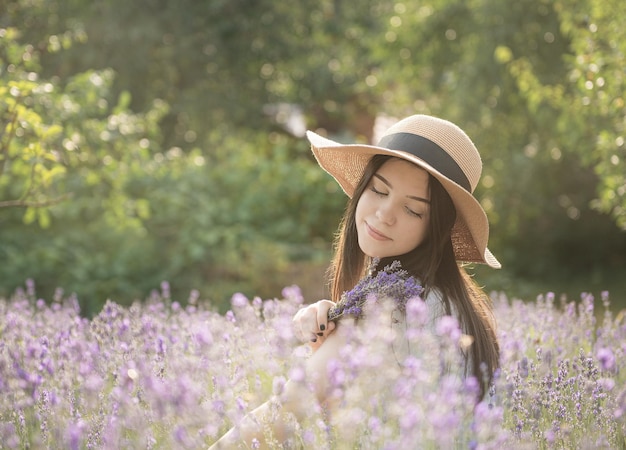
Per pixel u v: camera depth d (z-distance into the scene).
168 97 12.52
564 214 12.80
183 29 12.23
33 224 9.87
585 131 6.41
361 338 1.93
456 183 2.28
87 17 10.93
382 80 13.23
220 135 13.55
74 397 2.43
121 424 2.07
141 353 2.67
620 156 4.94
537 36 10.38
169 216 10.22
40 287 9.41
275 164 12.16
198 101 12.73
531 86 7.16
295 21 13.98
